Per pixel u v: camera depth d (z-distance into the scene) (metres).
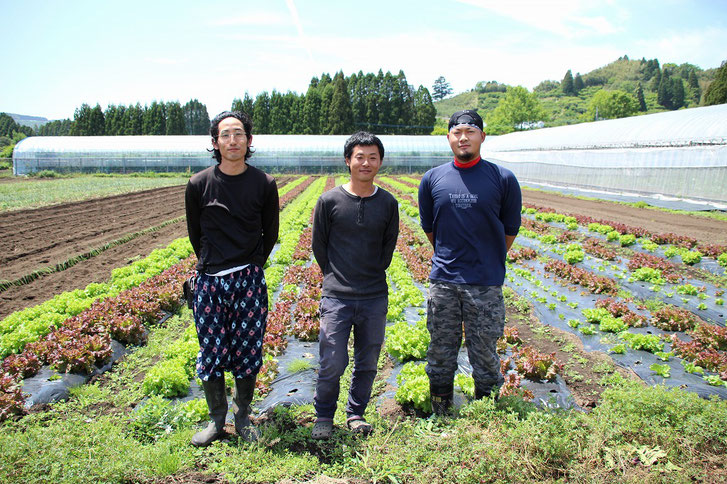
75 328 7.84
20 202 25.80
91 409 5.84
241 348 4.75
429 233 5.52
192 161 54.66
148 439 4.93
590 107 134.25
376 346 4.97
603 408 4.82
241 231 4.67
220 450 4.67
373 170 4.77
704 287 11.03
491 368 5.07
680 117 29.00
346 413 5.19
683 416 4.53
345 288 4.85
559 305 10.25
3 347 7.34
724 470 4.04
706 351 6.96
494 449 4.24
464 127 4.84
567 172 38.50
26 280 12.09
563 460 4.18
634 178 30.02
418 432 4.84
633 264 12.91
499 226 4.93
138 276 11.49
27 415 5.37
